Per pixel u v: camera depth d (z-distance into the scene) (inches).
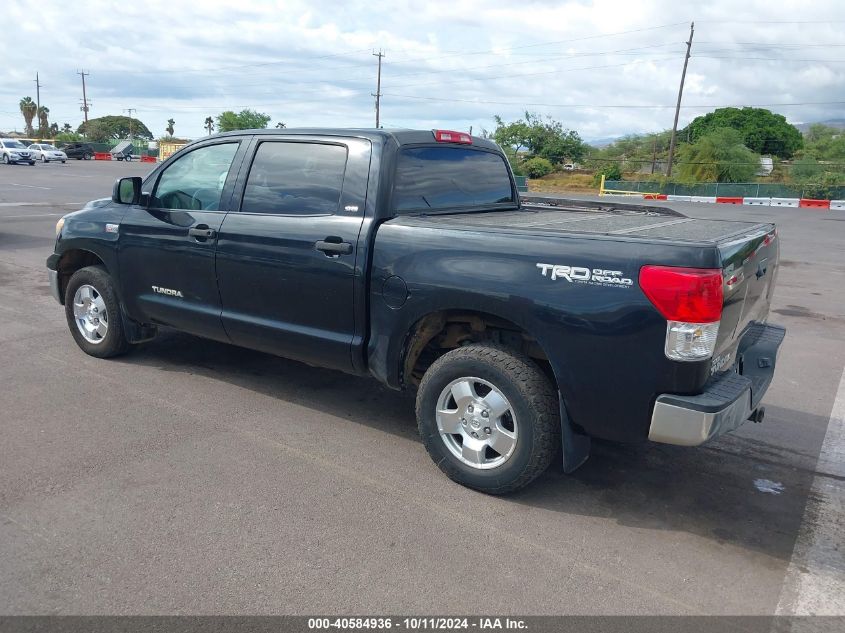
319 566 123.3
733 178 1961.1
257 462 162.6
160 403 197.2
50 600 112.3
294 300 174.2
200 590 115.8
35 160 1723.7
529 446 142.2
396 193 165.2
